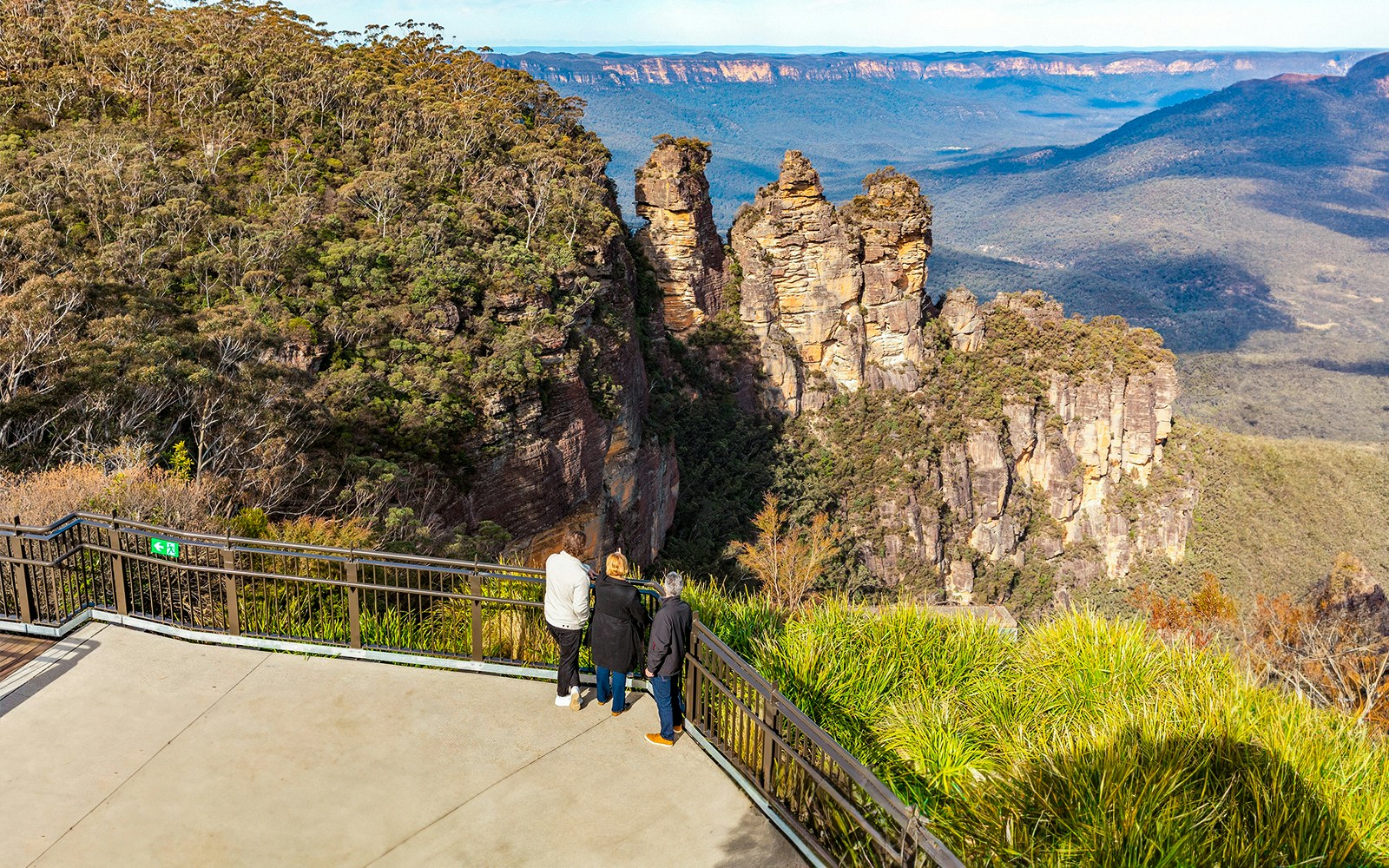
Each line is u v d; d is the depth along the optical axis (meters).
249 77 71.56
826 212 106.50
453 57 97.62
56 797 9.11
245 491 30.02
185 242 46.06
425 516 38.66
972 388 119.38
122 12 77.31
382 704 10.85
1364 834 8.54
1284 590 121.12
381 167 62.34
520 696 11.15
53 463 28.28
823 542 51.47
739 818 9.21
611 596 10.54
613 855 8.66
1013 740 10.38
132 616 12.24
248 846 8.59
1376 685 22.50
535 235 60.62
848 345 110.19
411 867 8.43
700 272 101.25
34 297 32.81
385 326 46.09
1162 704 10.66
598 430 55.81
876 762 10.38
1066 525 123.44
